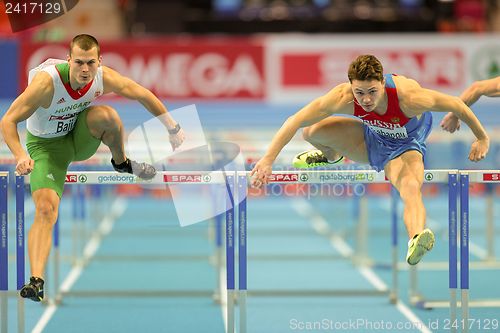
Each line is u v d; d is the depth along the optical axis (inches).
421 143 489.1
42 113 457.4
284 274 750.5
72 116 466.0
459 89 1225.4
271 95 1235.9
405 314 588.1
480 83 510.6
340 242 928.3
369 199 1342.3
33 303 631.2
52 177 460.8
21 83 1159.0
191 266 794.2
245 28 1354.6
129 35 1353.3
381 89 440.8
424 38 1225.4
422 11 1348.4
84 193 816.9
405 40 1227.9
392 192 628.7
